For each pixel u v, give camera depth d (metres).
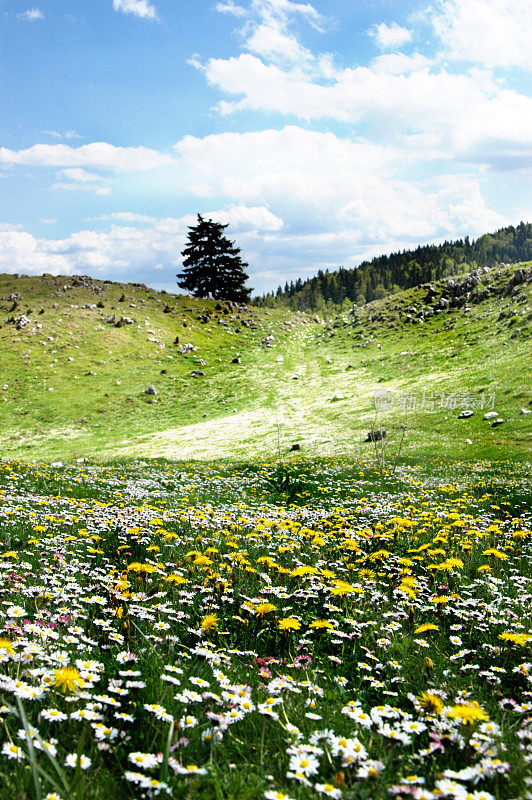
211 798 2.32
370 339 106.31
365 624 5.35
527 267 101.19
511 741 3.17
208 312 130.00
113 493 14.80
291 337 119.94
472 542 9.92
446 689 4.15
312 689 3.79
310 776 2.65
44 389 75.88
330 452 44.50
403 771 2.75
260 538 9.66
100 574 6.32
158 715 2.81
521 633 5.40
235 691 3.38
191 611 5.39
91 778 2.32
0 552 6.89
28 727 2.24
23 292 118.62
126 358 92.56
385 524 11.50
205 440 56.12
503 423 45.41
